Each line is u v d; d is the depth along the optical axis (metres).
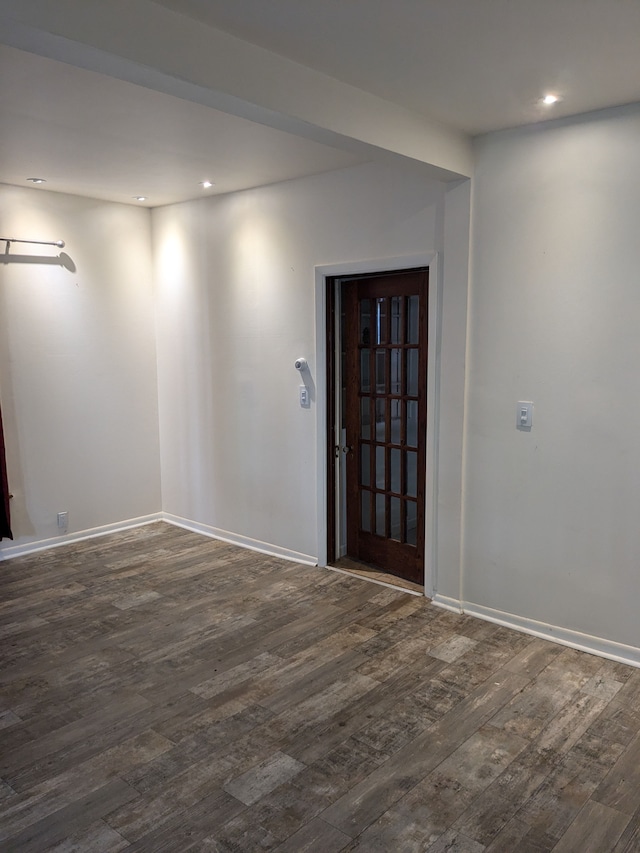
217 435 5.04
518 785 2.29
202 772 2.37
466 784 2.29
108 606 3.84
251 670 3.09
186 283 5.08
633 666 3.08
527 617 3.45
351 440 4.40
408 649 3.28
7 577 4.30
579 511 3.19
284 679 3.01
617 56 2.32
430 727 2.63
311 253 4.20
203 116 2.94
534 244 3.18
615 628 3.14
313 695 2.87
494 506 3.50
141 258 5.26
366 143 2.72
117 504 5.30
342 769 2.38
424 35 2.14
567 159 3.04
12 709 2.79
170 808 2.19
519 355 3.30
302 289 4.28
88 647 3.34
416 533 4.10
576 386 3.13
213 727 2.65
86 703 2.83
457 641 3.35
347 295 4.26
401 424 4.05
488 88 2.63
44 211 4.62
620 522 3.07
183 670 3.10
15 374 4.59
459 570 3.67
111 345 5.14
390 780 2.32
